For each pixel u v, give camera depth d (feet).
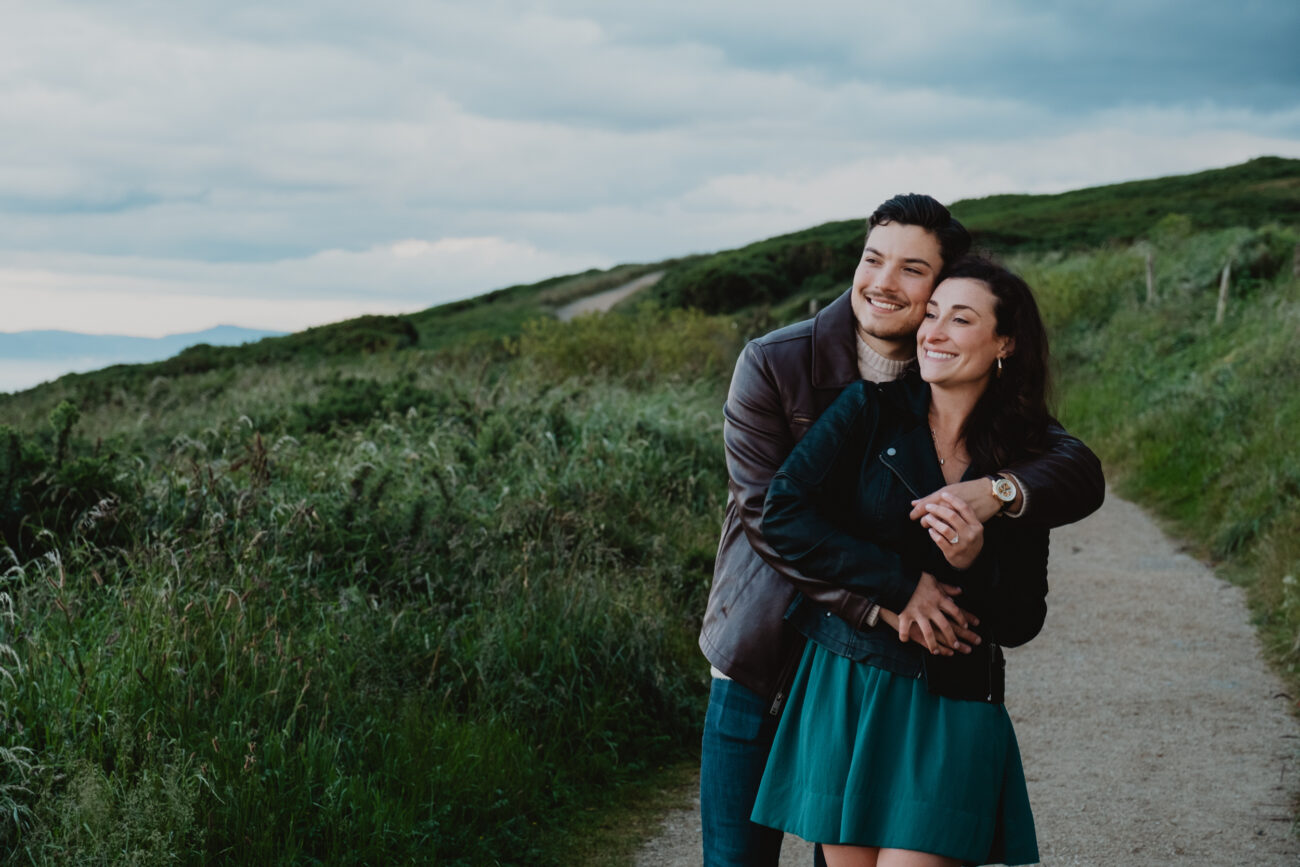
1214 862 12.88
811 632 7.84
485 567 18.89
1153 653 21.91
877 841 7.29
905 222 8.07
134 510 17.94
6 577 14.90
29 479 17.85
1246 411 36.60
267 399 40.75
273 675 13.78
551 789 14.74
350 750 13.23
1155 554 30.37
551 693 16.33
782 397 8.42
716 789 8.47
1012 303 7.59
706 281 137.39
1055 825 14.11
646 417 33.24
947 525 7.28
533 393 34.81
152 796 10.78
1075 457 7.67
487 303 194.70
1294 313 41.96
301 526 18.56
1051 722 18.31
